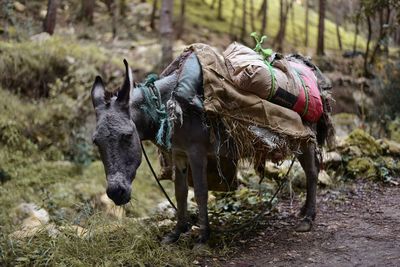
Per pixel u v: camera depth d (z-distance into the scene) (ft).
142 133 16.19
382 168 27.37
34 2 60.03
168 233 19.04
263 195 24.09
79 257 16.22
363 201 23.40
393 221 20.08
